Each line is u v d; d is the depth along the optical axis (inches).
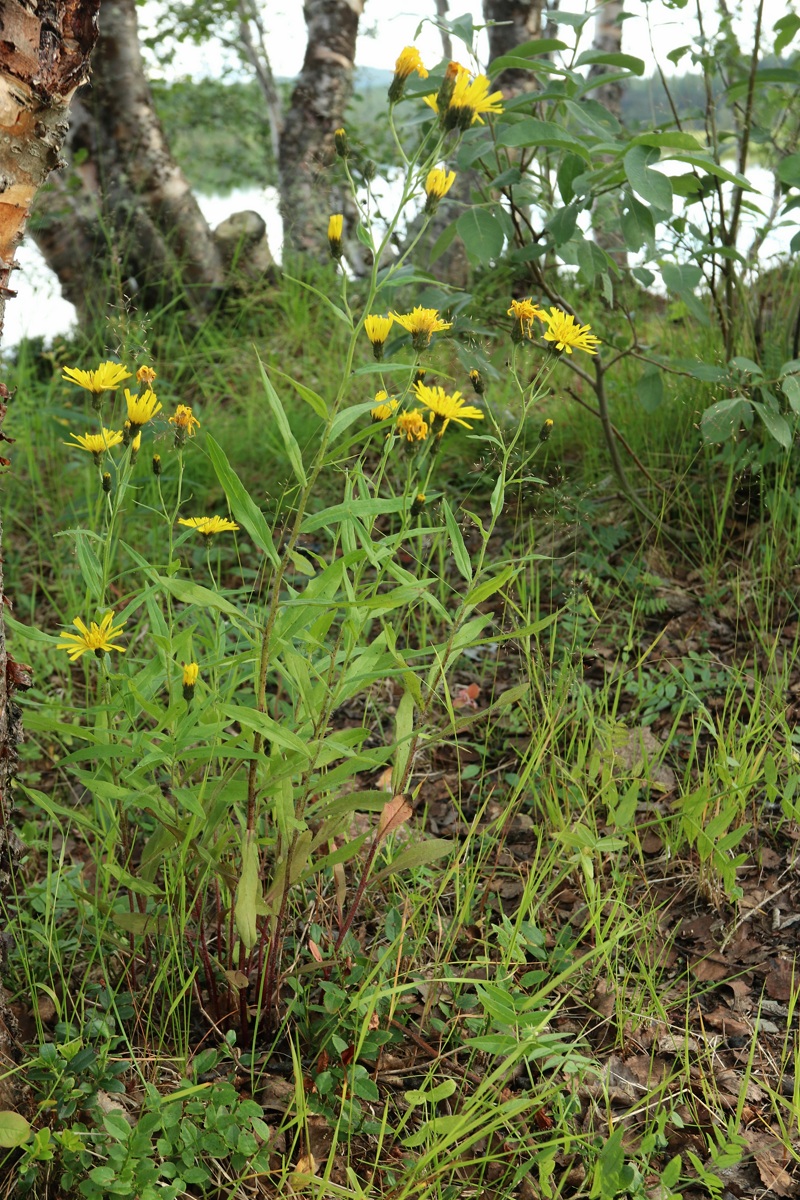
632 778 93.8
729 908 86.8
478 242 110.0
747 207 123.6
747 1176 65.2
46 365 197.5
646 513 128.9
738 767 91.4
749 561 127.5
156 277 221.9
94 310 213.2
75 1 60.9
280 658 72.9
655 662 114.3
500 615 124.2
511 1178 64.2
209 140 467.2
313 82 264.5
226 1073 70.4
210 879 78.0
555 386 148.6
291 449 60.4
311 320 211.6
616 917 81.2
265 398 173.6
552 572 120.9
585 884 84.0
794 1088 66.6
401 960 76.5
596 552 128.3
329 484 150.6
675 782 99.7
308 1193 61.8
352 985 73.5
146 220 217.3
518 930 73.9
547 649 114.4
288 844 69.0
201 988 76.5
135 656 113.0
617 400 153.6
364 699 115.0
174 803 82.1
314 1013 74.3
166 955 74.3
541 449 146.9
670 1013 77.3
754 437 132.9
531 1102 59.6
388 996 72.6
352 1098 64.0
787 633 115.6
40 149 62.4
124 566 136.4
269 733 60.9
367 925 83.8
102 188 216.2
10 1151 59.9
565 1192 63.9
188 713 68.1
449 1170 63.7
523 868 90.5
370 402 62.6
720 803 92.4
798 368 111.3
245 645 78.3
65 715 107.3
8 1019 66.3
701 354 143.6
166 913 74.2
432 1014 76.1
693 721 102.2
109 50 217.0
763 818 95.6
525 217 124.0
